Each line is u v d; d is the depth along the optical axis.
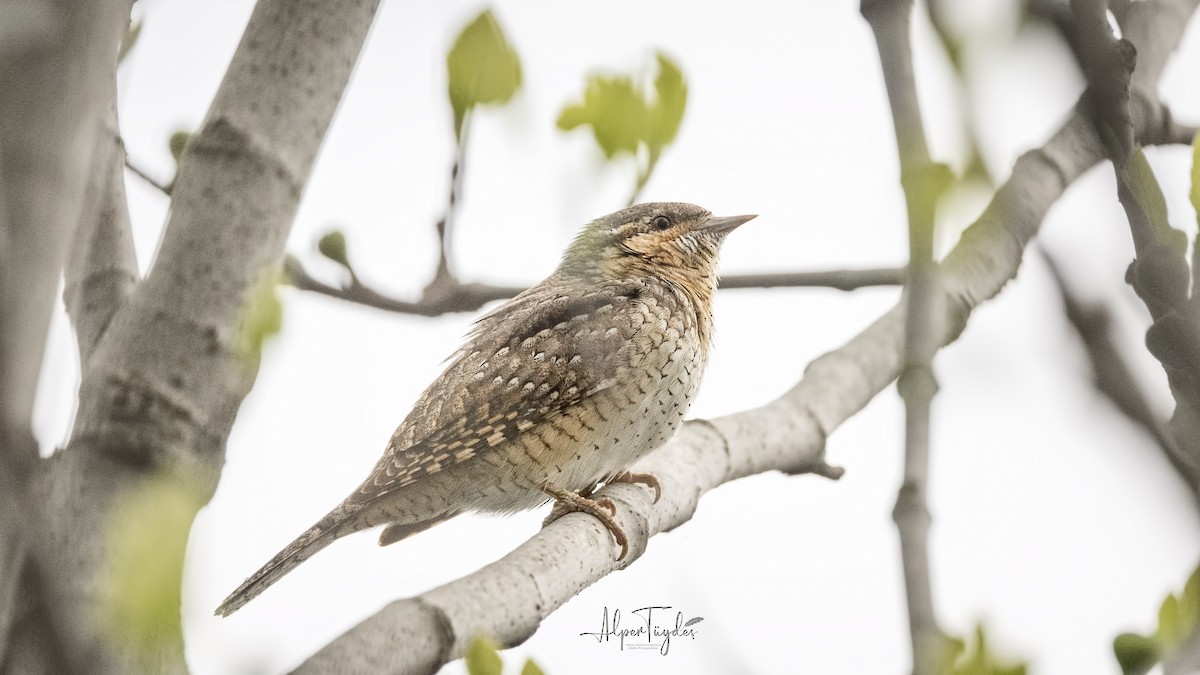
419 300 4.62
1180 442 3.27
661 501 4.62
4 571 2.80
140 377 4.24
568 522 4.61
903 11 3.55
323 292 4.62
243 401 4.38
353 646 4.54
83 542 3.88
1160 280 3.54
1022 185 4.59
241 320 4.38
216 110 4.54
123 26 3.38
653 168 4.60
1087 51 3.41
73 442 4.15
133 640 3.32
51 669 2.74
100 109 3.29
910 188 3.58
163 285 4.37
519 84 4.59
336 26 4.54
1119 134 3.71
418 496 4.68
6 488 2.61
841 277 4.65
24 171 3.07
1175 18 4.57
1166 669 3.96
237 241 4.43
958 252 4.59
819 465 4.64
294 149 4.54
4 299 2.89
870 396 4.65
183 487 4.19
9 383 2.69
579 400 4.68
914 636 3.39
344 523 4.68
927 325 3.61
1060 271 3.31
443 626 4.55
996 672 3.93
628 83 4.59
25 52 3.15
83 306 4.56
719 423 4.64
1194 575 4.04
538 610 4.58
